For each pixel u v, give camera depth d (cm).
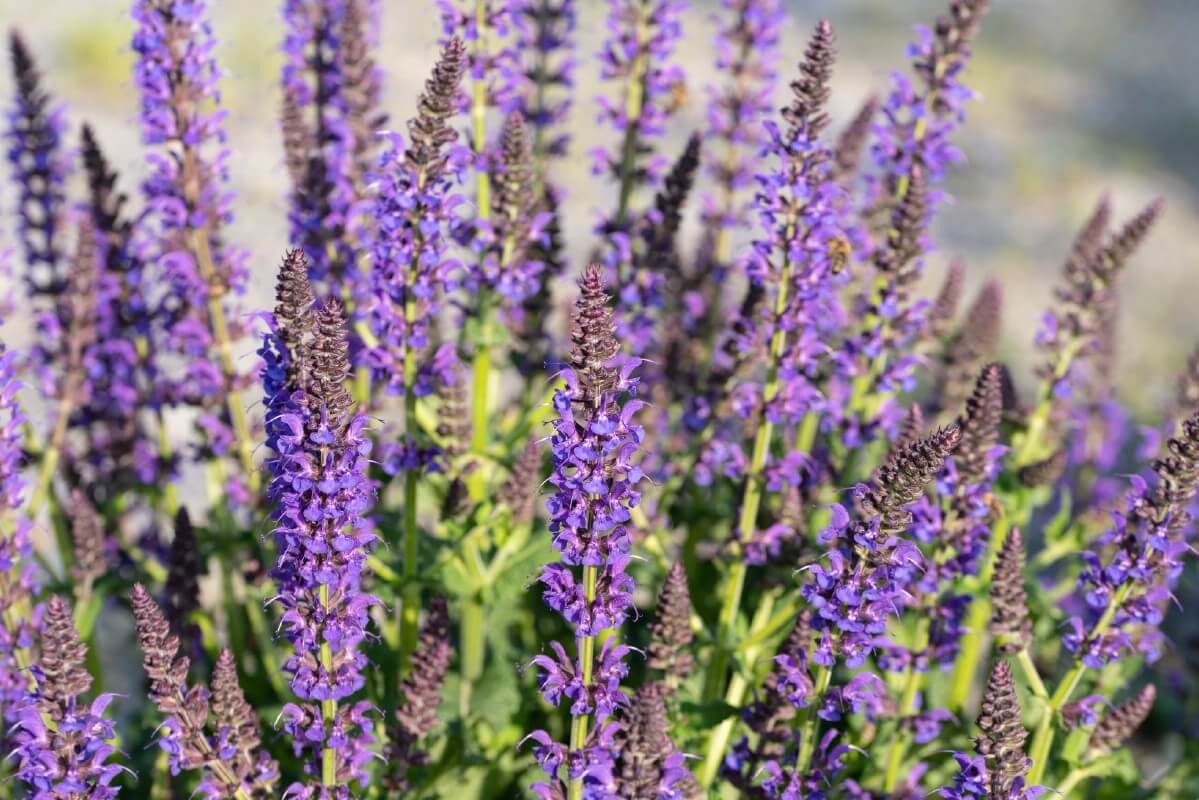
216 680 95
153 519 113
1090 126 332
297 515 93
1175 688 117
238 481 109
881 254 106
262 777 97
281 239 156
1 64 232
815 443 112
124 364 110
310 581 93
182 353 109
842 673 109
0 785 101
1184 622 129
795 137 100
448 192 100
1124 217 272
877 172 115
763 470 104
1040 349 111
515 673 108
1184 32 430
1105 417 124
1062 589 112
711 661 104
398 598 104
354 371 107
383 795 103
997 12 430
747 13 116
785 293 103
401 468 103
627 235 110
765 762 99
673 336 113
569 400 91
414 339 101
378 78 109
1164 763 123
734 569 104
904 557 94
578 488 92
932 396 117
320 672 95
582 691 94
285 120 108
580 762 94
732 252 124
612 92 250
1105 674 109
